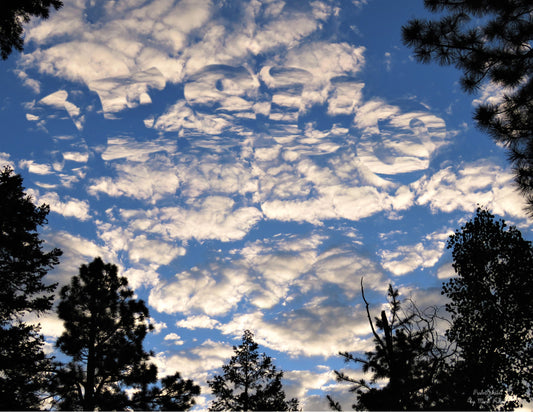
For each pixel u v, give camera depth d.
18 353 16.66
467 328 17.53
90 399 18.47
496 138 10.77
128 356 19.45
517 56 11.23
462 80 11.66
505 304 17.47
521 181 10.15
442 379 11.57
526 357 16.23
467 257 18.72
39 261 17.44
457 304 18.25
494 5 11.22
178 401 19.45
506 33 11.24
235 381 24.80
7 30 11.63
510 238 18.38
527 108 10.69
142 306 21.64
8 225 17.25
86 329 20.56
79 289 21.56
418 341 11.45
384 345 11.18
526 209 10.12
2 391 16.30
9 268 16.92
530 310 17.00
